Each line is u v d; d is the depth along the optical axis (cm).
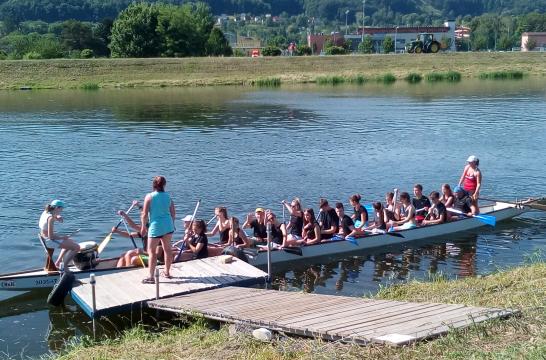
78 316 1151
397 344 736
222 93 5372
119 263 1318
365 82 6309
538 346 701
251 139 3014
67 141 3008
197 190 2047
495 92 5131
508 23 16800
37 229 1670
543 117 3641
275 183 2131
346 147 2772
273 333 855
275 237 1480
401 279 1335
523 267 1227
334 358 723
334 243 1502
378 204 1595
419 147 2756
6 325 1118
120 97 5103
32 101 4853
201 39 8100
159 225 1146
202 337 897
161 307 1041
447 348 726
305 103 4528
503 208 1783
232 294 1077
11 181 2195
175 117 3853
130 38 7794
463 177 1773
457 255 1491
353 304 945
